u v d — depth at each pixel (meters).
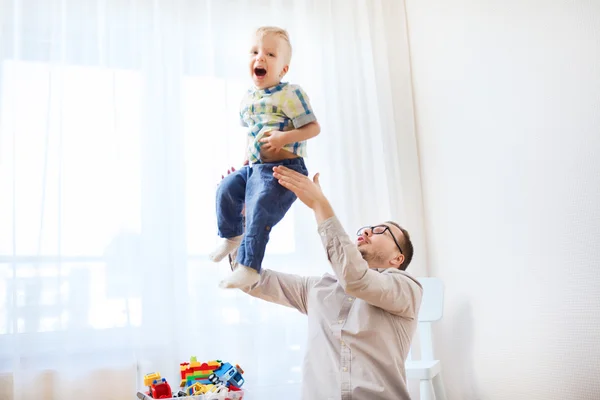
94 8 2.17
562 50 1.87
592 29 1.77
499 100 2.13
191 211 2.17
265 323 2.19
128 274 2.04
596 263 1.72
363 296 1.45
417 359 2.38
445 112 2.43
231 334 2.13
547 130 1.91
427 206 2.54
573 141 1.81
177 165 2.18
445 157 2.43
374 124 2.52
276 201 1.35
